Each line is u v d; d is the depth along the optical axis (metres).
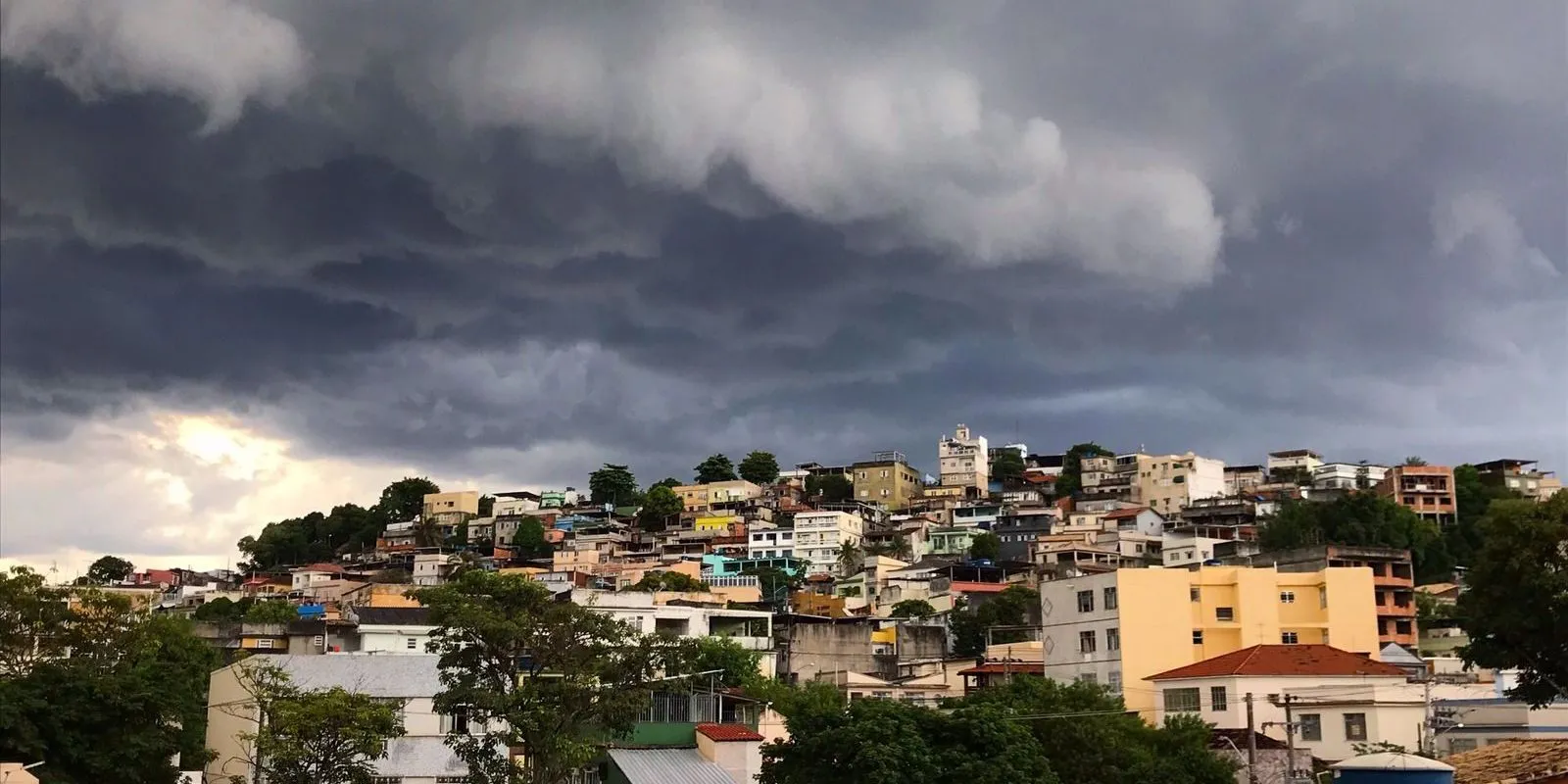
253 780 64.38
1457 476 182.75
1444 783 38.72
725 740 65.94
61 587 69.06
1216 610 88.81
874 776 50.84
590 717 56.53
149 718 59.44
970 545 186.88
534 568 181.62
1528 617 51.47
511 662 57.56
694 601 124.19
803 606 143.12
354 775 56.69
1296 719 71.88
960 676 103.31
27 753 54.72
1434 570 150.88
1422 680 73.00
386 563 197.12
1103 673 87.25
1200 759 58.97
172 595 177.50
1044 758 54.22
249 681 66.19
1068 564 152.50
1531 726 63.19
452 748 63.38
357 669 70.69
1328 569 90.00
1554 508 52.66
